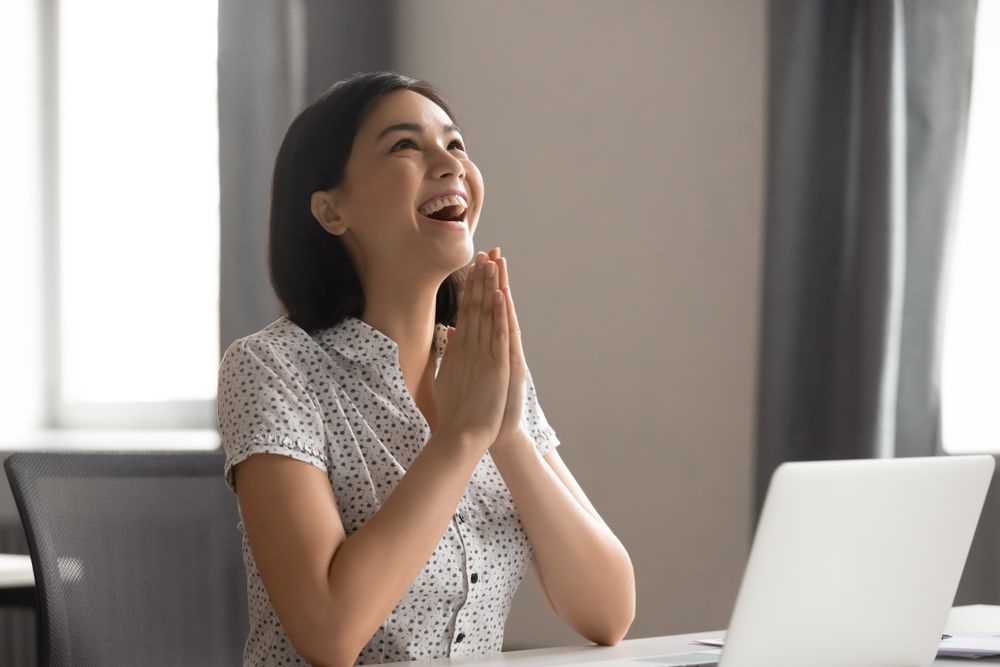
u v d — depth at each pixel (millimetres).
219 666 1816
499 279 1647
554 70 4082
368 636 1470
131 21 4906
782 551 1195
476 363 1608
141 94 4906
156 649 1746
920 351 3150
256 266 4137
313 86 4215
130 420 4820
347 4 4301
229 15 4164
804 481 1191
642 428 3881
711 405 3734
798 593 1228
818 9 3264
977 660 1475
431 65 4359
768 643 1229
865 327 3100
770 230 3307
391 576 1473
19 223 4867
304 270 1771
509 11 4184
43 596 1644
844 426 3150
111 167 4926
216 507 1874
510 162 4180
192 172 4852
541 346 4105
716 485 3721
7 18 4828
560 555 1725
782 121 3287
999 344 3279
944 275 3129
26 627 4488
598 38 3990
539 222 4113
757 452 3318
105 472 1774
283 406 1584
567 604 1750
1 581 2637
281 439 1554
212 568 1846
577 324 4023
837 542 1237
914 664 1383
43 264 4902
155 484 1819
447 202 1728
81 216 4938
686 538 3783
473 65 4262
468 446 1554
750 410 3650
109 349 4938
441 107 1812
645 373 3879
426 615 1657
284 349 1684
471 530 1704
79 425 4898
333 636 1443
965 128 3127
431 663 1458
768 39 3330
